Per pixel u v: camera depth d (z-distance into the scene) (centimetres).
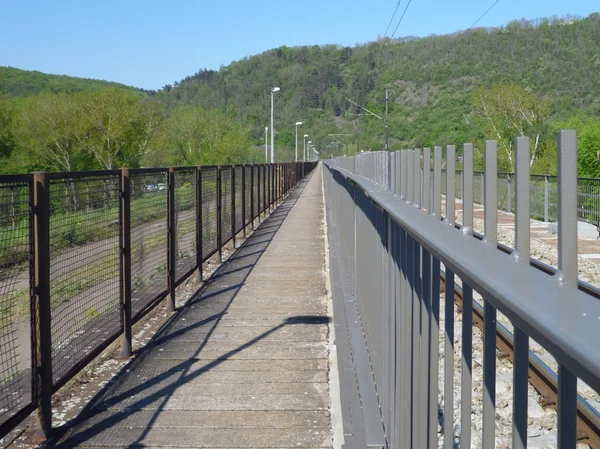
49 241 469
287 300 873
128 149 5553
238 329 723
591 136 2047
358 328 600
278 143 15988
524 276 120
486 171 165
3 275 403
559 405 106
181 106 6850
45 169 5534
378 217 431
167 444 435
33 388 434
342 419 444
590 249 1483
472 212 193
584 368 79
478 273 125
